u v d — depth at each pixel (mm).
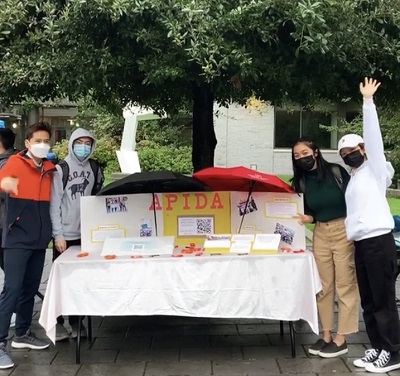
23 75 4059
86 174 4520
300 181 4219
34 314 5348
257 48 3863
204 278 3896
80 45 3840
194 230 4371
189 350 4344
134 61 3947
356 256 3930
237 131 17891
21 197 4062
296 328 4844
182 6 3443
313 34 3430
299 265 3936
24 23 3932
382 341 3877
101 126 17609
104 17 3561
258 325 4941
